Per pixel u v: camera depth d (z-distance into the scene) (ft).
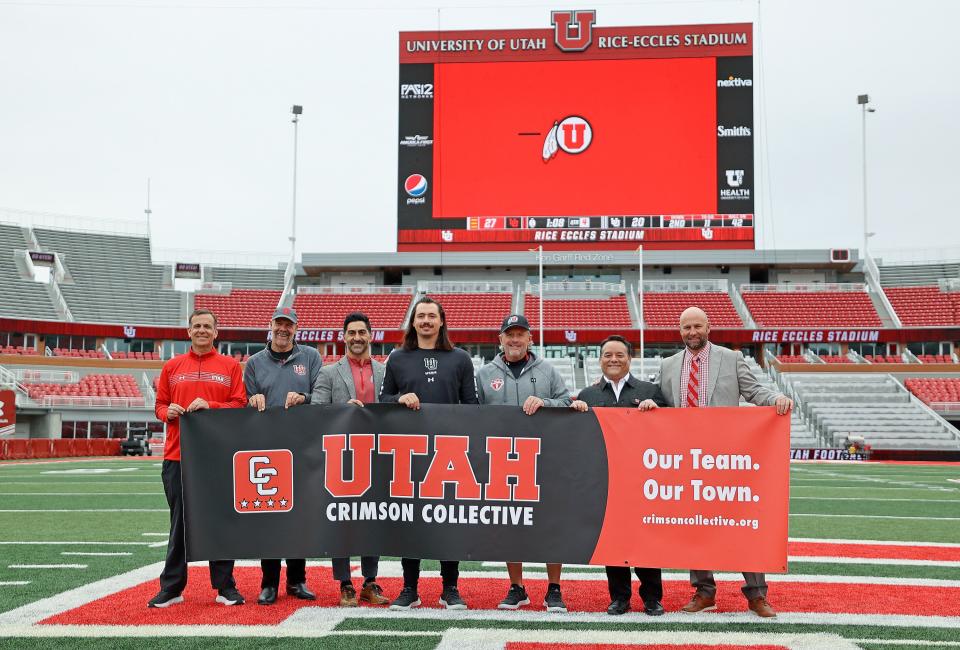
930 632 13.17
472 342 99.76
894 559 20.61
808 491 41.83
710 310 103.96
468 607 15.11
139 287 112.57
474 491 15.16
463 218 98.12
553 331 98.17
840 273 114.83
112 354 101.50
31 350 98.48
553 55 98.02
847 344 105.50
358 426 15.43
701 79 96.73
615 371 15.90
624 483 14.87
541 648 12.11
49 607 14.71
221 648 12.00
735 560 14.32
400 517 15.24
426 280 112.98
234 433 15.42
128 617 13.99
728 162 96.43
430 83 98.78
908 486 45.21
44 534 24.58
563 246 98.63
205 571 18.72
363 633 12.91
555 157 97.86
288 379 16.63
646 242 96.78
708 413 14.70
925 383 92.53
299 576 16.07
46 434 87.25
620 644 12.37
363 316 16.85
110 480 47.19
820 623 13.82
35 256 108.47
